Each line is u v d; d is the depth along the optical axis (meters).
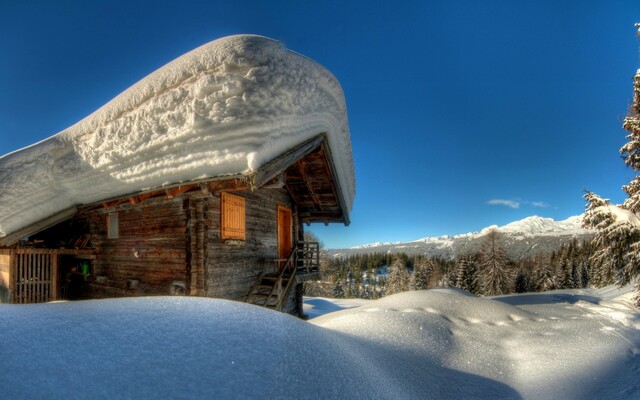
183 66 6.44
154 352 1.83
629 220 9.88
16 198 8.51
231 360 1.88
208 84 5.92
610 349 3.82
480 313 5.16
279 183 6.62
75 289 10.72
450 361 3.44
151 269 8.44
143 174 7.01
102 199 8.38
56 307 2.36
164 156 6.62
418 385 2.72
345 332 3.61
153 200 8.27
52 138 8.70
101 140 7.47
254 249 9.66
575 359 3.52
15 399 1.31
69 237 11.18
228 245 8.55
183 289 7.75
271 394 1.68
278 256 10.98
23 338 1.79
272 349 2.11
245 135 5.79
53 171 8.38
